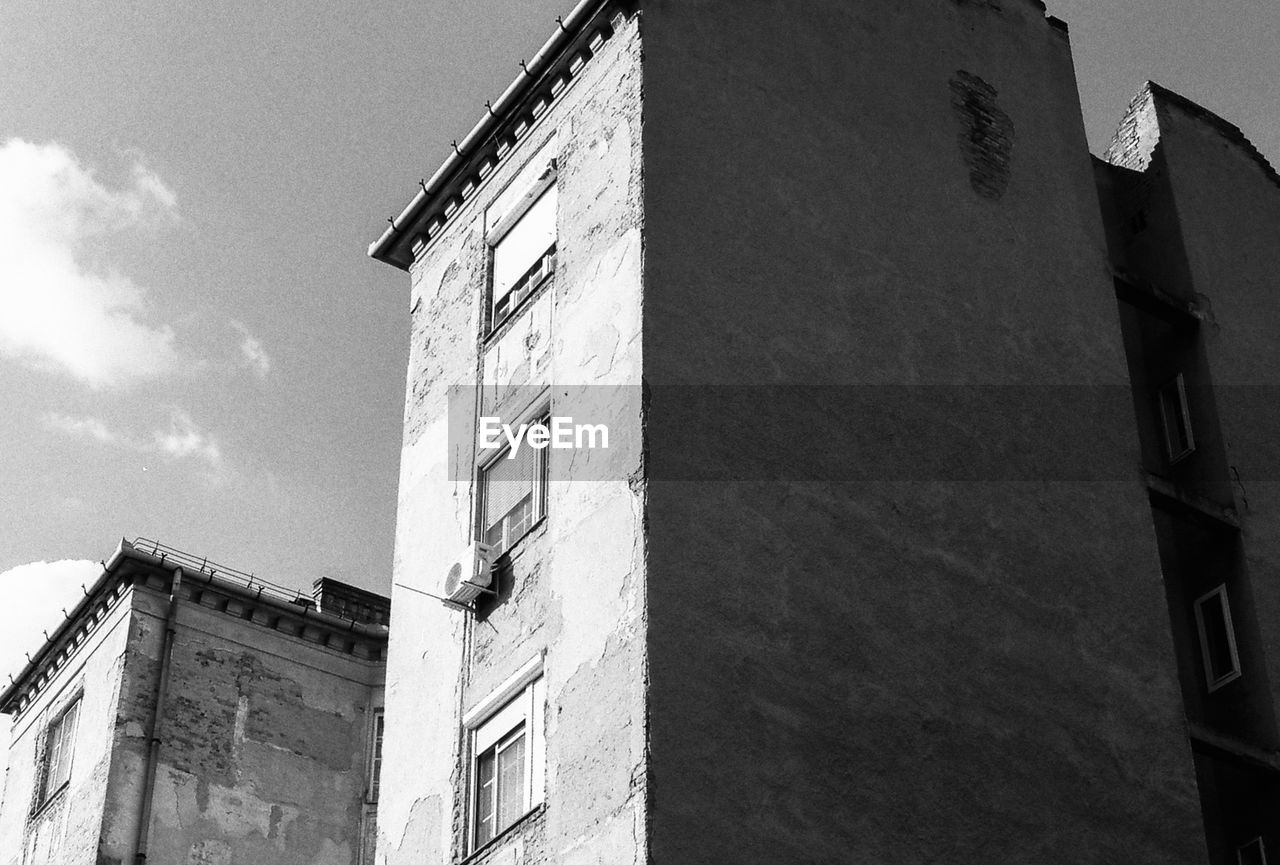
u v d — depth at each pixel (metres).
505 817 21.20
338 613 36.47
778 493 21.53
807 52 25.45
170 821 31.23
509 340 24.95
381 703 34.78
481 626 22.95
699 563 20.41
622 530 20.62
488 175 26.92
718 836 18.92
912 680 21.55
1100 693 23.23
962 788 21.25
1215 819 25.12
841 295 23.66
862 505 22.31
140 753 31.53
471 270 26.52
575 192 24.16
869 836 20.16
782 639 20.61
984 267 25.59
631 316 21.81
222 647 33.44
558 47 25.12
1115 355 26.44
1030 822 21.62
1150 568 24.83
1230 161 30.22
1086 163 28.22
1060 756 22.36
